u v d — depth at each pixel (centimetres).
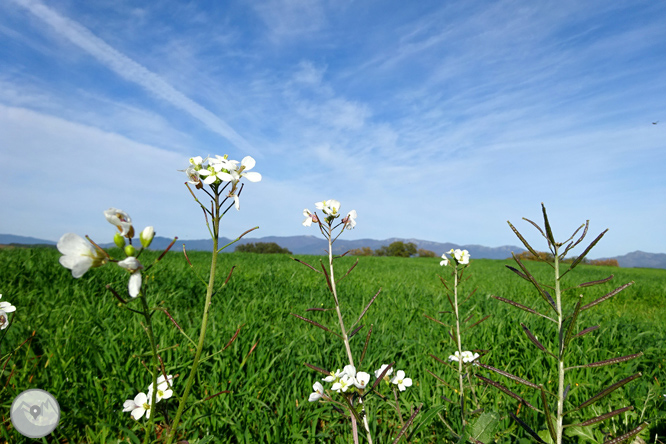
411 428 273
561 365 153
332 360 392
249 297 663
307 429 288
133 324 437
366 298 720
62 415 268
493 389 317
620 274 1964
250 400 306
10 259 698
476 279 1242
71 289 572
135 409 189
